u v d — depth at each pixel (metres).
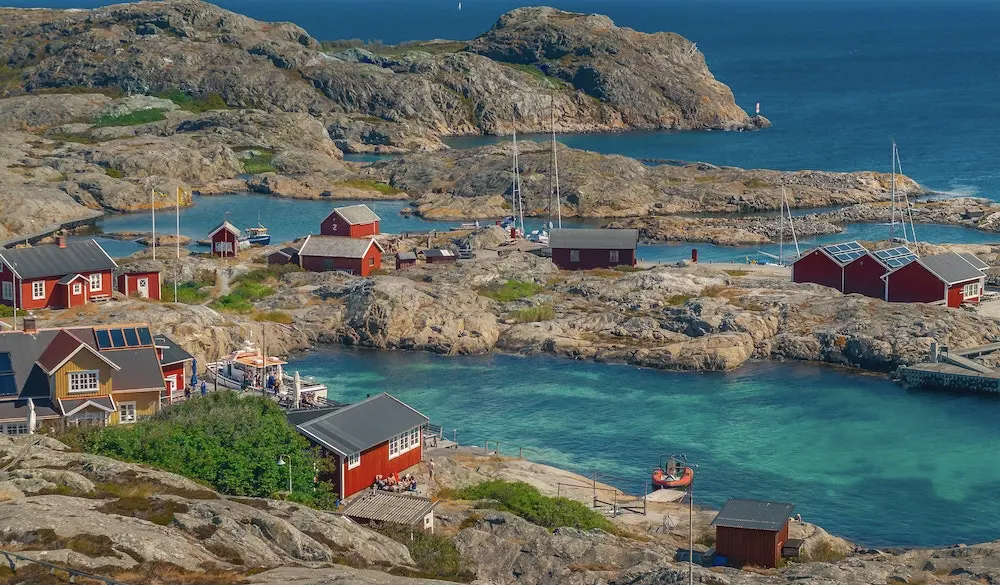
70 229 189.25
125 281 124.44
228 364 103.69
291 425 77.19
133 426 74.06
